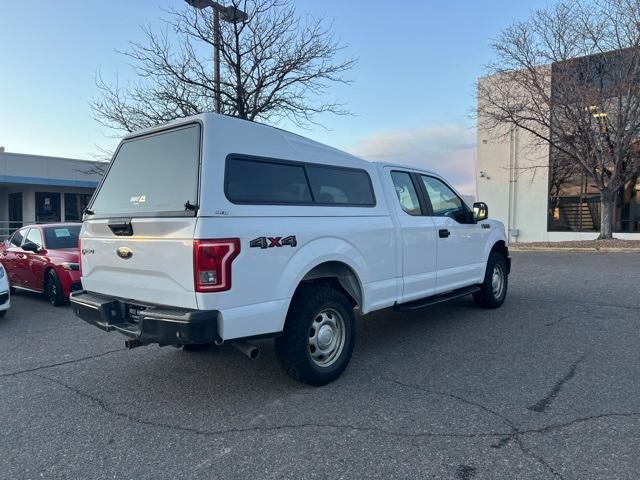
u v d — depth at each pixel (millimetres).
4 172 24812
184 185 3912
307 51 13594
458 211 6684
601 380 4371
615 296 8156
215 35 12320
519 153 22594
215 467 3105
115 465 3158
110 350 5805
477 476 2904
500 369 4742
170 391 4430
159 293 4016
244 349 3941
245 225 3875
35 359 5512
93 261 4738
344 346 4645
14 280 10047
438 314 7141
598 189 18781
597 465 2984
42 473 3076
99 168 17406
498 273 7586
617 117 16547
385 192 5434
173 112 13984
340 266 4781
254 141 4188
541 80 17812
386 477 2932
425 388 4312
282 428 3615
